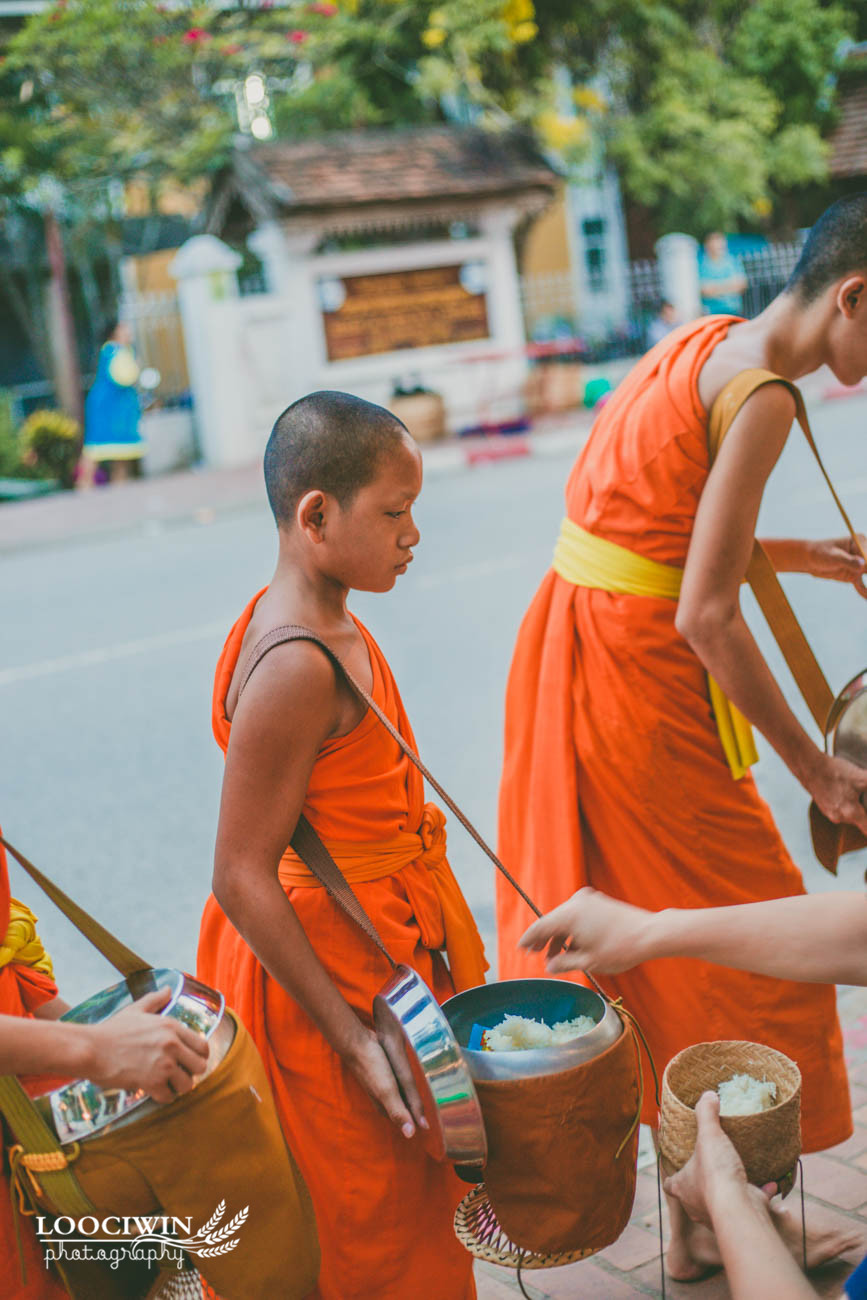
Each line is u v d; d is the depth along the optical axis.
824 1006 2.55
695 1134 1.89
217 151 16.83
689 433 2.46
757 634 6.63
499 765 5.30
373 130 16.91
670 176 19.03
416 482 1.96
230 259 15.95
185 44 16.36
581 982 2.59
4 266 19.56
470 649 6.98
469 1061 1.80
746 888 2.61
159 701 6.73
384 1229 2.01
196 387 16.44
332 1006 1.89
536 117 17.48
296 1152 2.01
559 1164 1.80
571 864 2.61
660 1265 2.43
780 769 5.06
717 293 18.86
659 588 2.54
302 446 1.92
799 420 2.47
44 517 13.35
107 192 18.48
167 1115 1.64
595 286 20.02
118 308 19.34
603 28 18.52
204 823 5.07
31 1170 1.68
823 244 2.42
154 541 11.91
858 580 2.91
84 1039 1.58
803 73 20.34
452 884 2.17
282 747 1.87
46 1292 1.79
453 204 15.88
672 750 2.55
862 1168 2.63
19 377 20.53
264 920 1.87
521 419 16.28
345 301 15.93
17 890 4.58
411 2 16.70
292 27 17.31
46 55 16.48
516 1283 2.43
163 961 3.97
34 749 6.12
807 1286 1.63
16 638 8.40
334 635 1.99
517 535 10.02
